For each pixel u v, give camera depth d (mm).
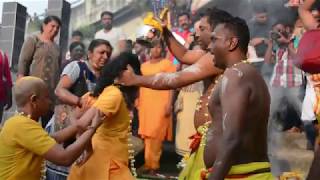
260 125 2273
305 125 5582
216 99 2336
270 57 6133
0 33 7344
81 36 7062
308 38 2324
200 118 2830
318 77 2330
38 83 2773
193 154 2703
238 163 2227
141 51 6680
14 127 2674
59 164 2727
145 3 6801
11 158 2682
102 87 3367
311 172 2480
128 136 3400
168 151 6359
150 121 6410
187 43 6395
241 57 2381
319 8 2727
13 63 7262
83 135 2922
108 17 6965
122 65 3273
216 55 2416
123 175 3256
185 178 2670
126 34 6867
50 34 6621
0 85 6621
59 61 6711
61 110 4066
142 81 3205
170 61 6488
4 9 7359
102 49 4098
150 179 6320
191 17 6500
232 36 2363
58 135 3164
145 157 6422
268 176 2275
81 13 7078
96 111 3094
